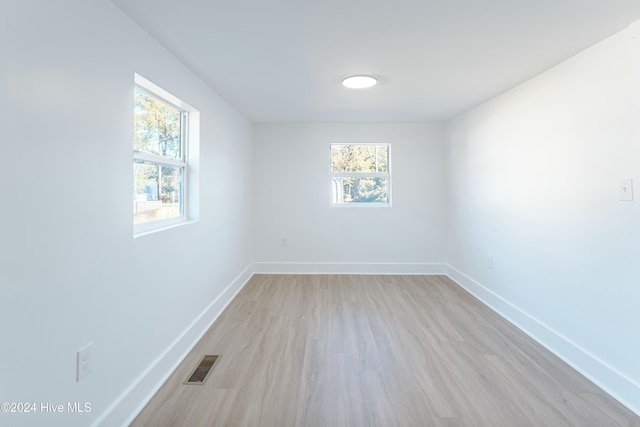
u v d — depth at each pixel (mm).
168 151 2434
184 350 2330
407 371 2102
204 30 1886
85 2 1412
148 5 1625
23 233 1120
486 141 3385
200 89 2686
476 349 2398
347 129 4555
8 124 1067
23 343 1122
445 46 2102
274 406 1758
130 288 1729
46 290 1212
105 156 1544
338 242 4625
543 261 2506
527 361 2232
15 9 1089
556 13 1705
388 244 4621
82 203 1394
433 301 3463
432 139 4566
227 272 3418
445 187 4574
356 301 3459
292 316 3035
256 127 4586
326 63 2377
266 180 4602
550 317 2430
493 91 3021
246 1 1600
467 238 3875
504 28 1868
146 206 2127
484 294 3438
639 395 1731
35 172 1166
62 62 1286
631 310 1802
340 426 1608
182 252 2354
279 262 4629
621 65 1856
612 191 1914
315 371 2100
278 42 2045
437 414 1694
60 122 1276
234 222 3689
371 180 4672
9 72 1070
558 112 2350
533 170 2627
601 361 1973
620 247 1863
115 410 1571
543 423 1631
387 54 2225
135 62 1789
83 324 1394
